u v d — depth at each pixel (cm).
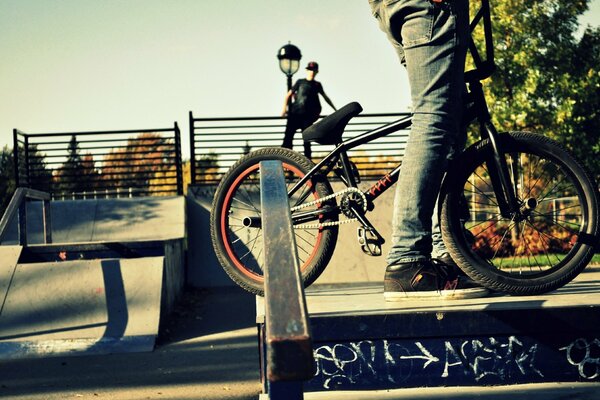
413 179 242
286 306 93
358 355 205
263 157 309
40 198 920
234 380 557
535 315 204
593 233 244
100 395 510
